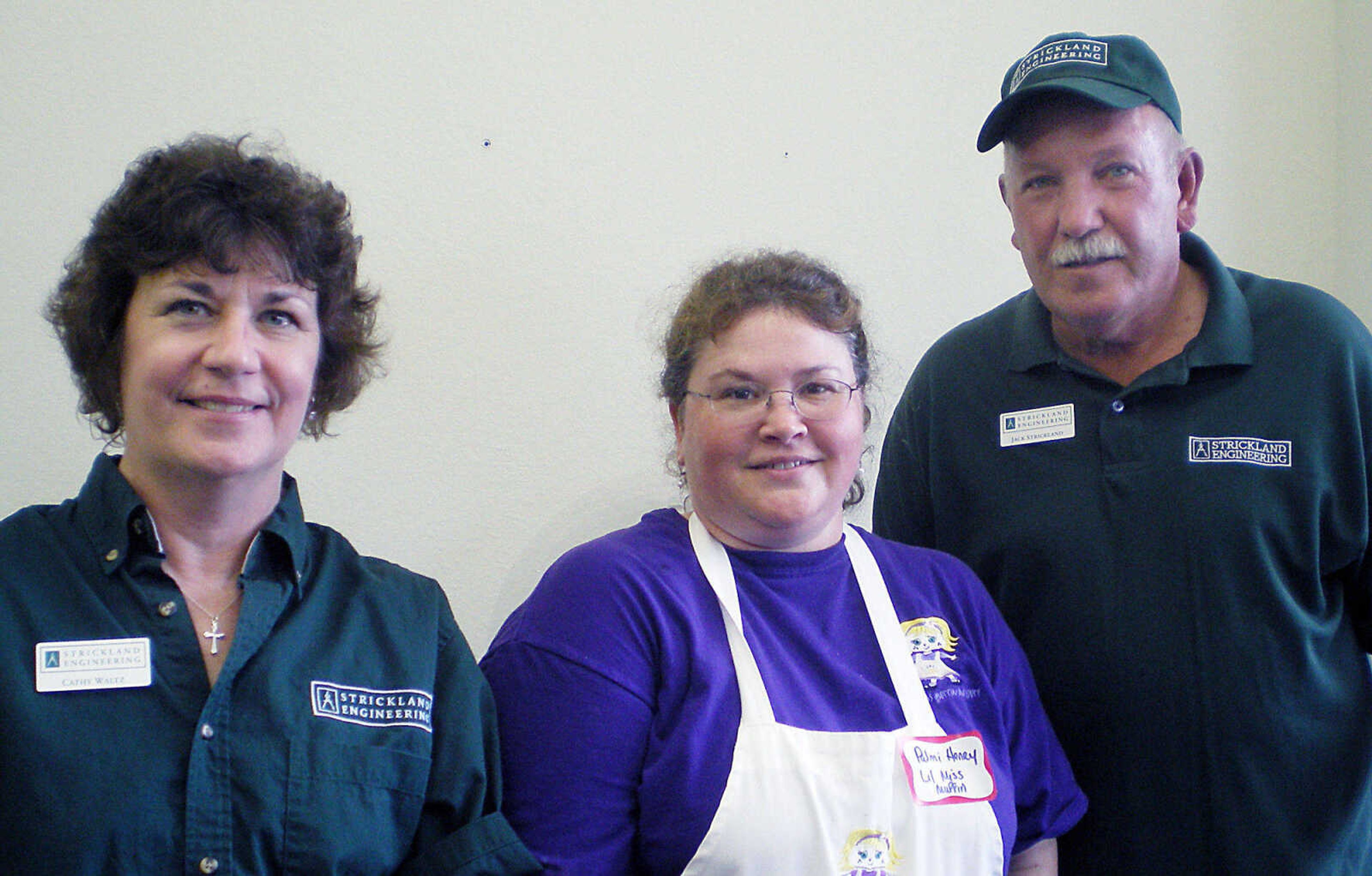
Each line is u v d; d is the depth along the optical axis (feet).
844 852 3.81
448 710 3.80
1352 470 4.82
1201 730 4.73
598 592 4.09
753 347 4.25
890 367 7.05
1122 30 7.80
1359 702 4.92
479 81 5.94
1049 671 5.06
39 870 3.04
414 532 5.77
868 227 7.02
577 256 6.16
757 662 4.06
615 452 6.25
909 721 4.12
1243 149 8.15
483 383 5.93
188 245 3.37
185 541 3.62
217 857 3.22
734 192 6.59
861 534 4.79
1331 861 4.70
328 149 5.60
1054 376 5.21
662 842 3.80
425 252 5.79
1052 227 4.83
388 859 3.54
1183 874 4.73
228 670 3.40
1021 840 4.56
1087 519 4.95
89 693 3.25
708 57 6.54
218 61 5.43
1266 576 4.73
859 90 7.00
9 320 5.10
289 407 3.59
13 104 5.11
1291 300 5.00
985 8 7.42
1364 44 8.24
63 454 5.20
